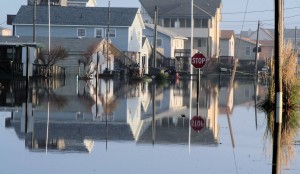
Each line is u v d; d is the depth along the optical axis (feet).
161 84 272.92
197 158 79.51
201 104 168.14
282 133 103.55
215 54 499.92
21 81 246.68
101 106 153.69
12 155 79.71
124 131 106.52
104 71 320.29
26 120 118.62
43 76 276.82
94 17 370.94
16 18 370.32
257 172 70.28
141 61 389.80
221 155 82.23
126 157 79.46
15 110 137.08
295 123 117.19
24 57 258.37
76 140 94.27
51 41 315.58
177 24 518.37
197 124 118.93
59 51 290.97
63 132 102.89
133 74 306.14
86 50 309.22
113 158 78.54
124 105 158.92
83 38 326.65
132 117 129.80
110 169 70.74
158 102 171.63
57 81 260.83
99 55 298.56
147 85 262.26
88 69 297.94
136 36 382.01
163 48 445.78
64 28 370.53
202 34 515.09
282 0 128.06
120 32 367.86
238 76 379.96
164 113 140.36
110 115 132.57
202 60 153.58
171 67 391.04
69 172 68.64
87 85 244.63
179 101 177.17
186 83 285.23
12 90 197.67
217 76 374.02
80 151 83.87
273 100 149.07
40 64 279.28
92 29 369.09
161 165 73.92
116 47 349.82
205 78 343.67
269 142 94.58
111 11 372.99
